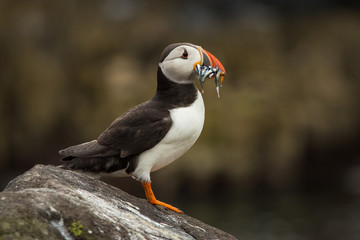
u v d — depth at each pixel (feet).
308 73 57.98
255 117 53.21
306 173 54.75
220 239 15.19
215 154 51.44
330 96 56.75
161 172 50.65
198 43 58.13
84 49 58.13
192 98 16.74
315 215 45.44
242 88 55.26
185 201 49.96
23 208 10.55
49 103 55.72
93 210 11.58
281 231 41.98
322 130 55.42
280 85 56.34
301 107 55.52
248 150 52.42
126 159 15.97
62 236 10.64
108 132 16.05
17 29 58.39
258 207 48.14
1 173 55.36
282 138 53.62
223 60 56.85
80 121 55.06
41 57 57.41
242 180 52.11
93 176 16.22
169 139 16.03
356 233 41.22
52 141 56.03
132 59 56.80
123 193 15.08
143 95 53.62
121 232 11.41
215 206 48.62
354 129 57.26
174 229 14.15
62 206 11.14
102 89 55.06
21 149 55.83
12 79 56.49
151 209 15.20
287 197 50.90
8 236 10.02
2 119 55.52
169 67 16.55
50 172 13.71
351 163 56.59
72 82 56.90
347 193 50.70
